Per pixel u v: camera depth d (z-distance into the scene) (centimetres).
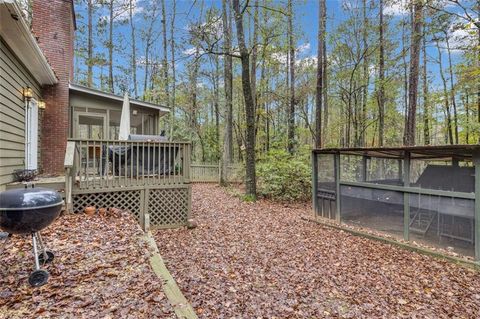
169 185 594
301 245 507
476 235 430
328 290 341
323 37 1152
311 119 1842
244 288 335
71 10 941
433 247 485
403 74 1183
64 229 399
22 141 606
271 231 593
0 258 296
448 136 1445
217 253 452
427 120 1341
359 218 609
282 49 1336
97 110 953
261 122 1869
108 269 286
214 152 1947
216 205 859
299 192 965
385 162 596
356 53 1162
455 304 315
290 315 284
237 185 1334
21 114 597
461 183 457
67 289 246
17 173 532
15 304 221
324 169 688
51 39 845
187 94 1716
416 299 324
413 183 522
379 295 332
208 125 2036
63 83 852
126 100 776
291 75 1402
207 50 917
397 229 540
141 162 584
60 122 844
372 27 1118
